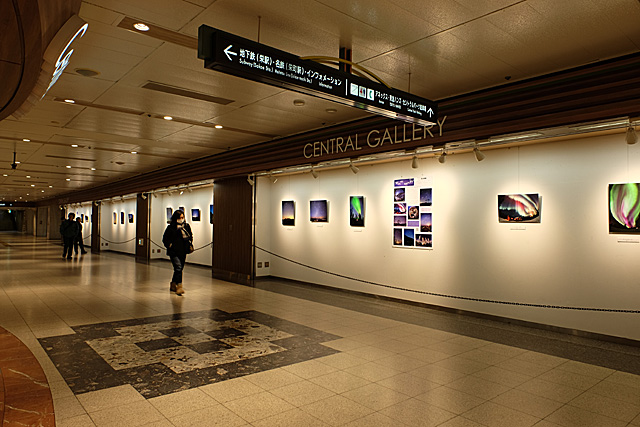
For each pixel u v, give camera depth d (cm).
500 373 463
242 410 365
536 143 673
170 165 1447
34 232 4178
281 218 1180
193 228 1603
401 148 698
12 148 1134
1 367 452
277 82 368
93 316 704
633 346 570
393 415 360
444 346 563
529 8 395
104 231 2416
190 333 607
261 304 832
